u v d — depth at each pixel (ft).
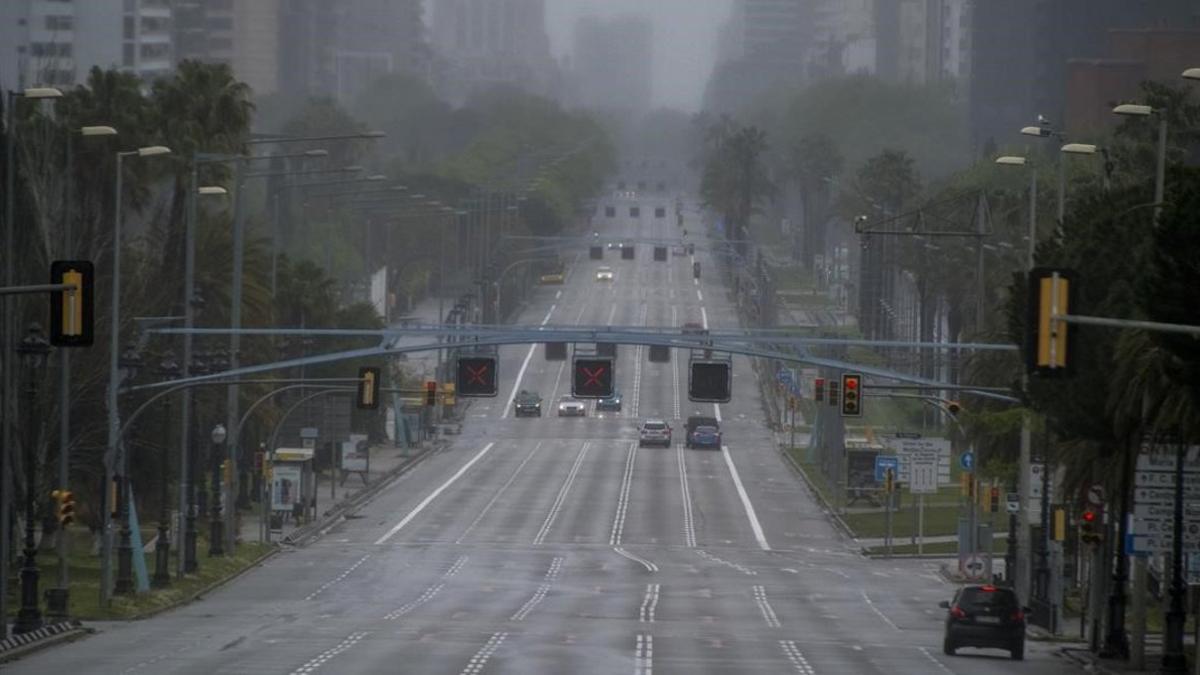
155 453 545.85
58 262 238.07
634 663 325.62
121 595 449.89
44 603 433.48
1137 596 360.07
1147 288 301.84
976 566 527.40
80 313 237.04
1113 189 418.72
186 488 510.58
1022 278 398.21
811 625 426.92
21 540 540.11
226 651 339.98
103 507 449.06
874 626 430.61
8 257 387.34
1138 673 346.54
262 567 549.13
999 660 361.30
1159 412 323.16
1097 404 362.94
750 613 451.12
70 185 495.82
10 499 479.41
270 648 345.72
